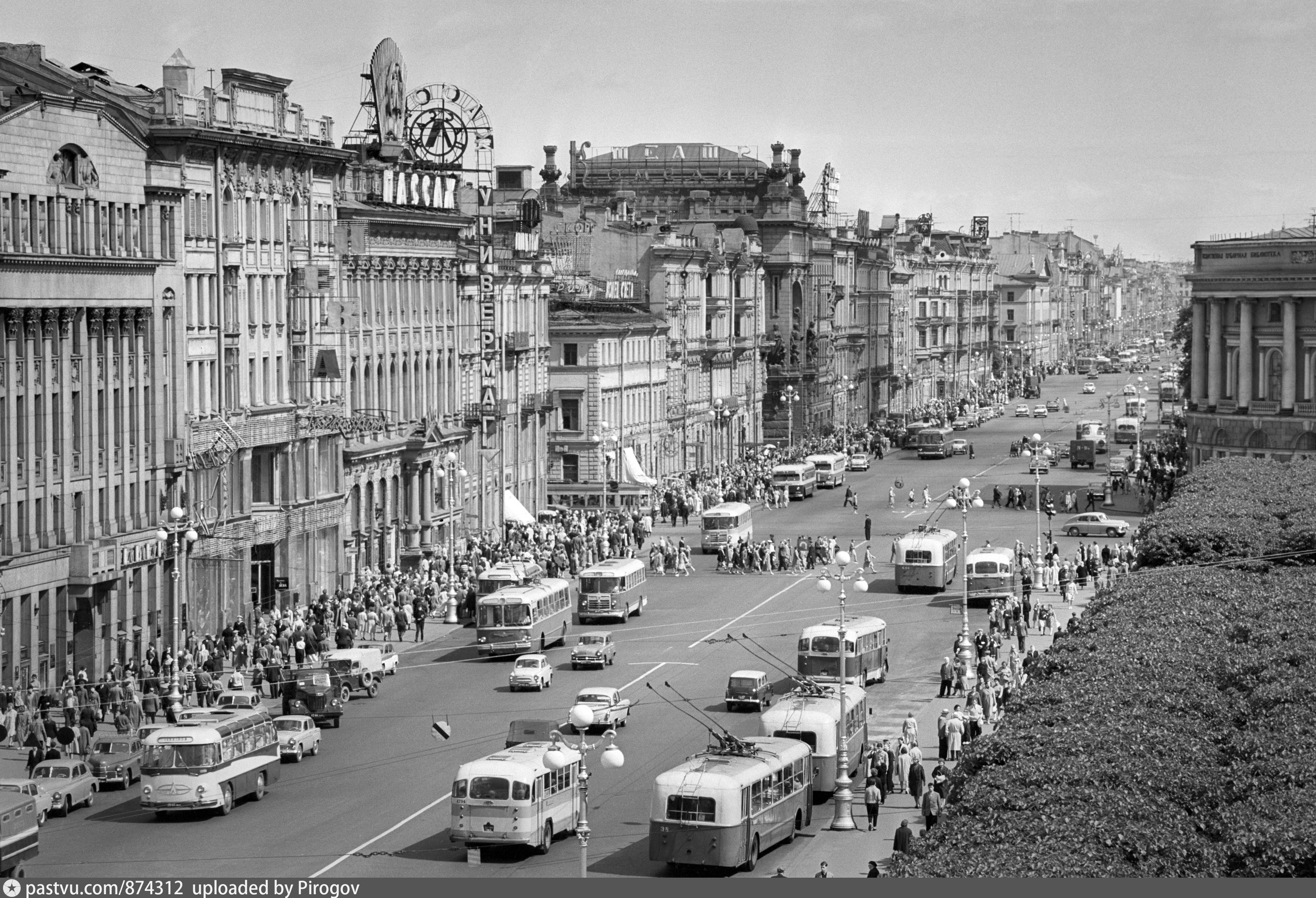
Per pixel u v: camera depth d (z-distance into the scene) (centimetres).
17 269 11000
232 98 13600
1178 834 6431
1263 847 6297
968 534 18762
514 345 19138
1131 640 9100
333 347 15012
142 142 12400
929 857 6272
